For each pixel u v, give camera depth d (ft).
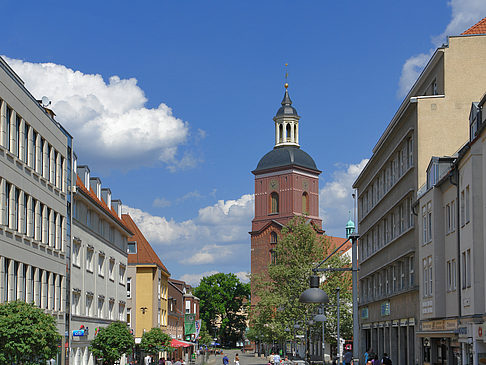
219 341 613.11
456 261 116.47
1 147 114.42
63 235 157.58
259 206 535.60
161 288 308.19
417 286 146.41
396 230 170.81
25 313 94.58
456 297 117.91
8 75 118.52
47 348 95.20
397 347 173.17
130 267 280.72
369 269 209.26
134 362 252.01
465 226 110.73
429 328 132.57
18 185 123.95
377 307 194.80
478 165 104.88
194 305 480.23
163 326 312.29
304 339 239.30
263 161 538.88
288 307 236.22
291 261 241.76
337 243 485.15
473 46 149.89
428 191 133.90
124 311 244.63
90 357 188.24
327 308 231.71
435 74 156.25
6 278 118.62
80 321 176.86
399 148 167.22
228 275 585.63
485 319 97.40
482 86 149.28
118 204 254.27
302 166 528.22
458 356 114.93
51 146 148.05
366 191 216.74
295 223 248.73
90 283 189.98
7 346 91.25
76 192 169.17
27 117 130.11
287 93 558.56
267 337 246.88
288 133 548.31
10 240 119.24
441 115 148.97
